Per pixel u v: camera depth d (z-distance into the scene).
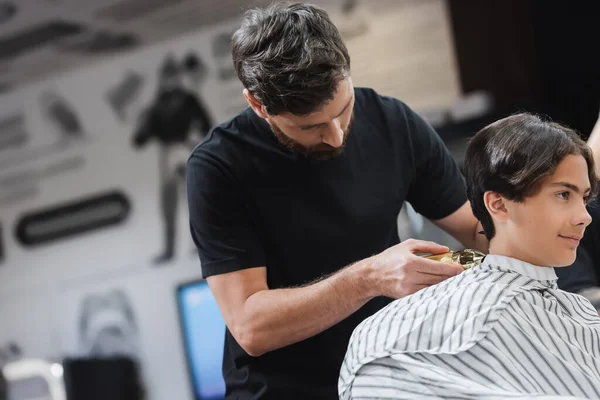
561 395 1.15
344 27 3.92
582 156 1.21
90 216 4.59
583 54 3.58
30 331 4.71
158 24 4.23
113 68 4.52
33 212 4.73
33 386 4.46
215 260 1.62
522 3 3.62
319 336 1.65
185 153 4.39
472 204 1.30
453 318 1.19
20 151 4.74
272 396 1.64
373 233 1.67
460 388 1.12
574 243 1.23
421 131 1.76
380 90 3.86
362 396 1.21
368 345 1.23
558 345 1.18
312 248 1.64
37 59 4.47
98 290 4.58
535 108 3.61
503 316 1.19
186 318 3.80
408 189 1.78
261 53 1.45
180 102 4.38
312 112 1.42
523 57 3.63
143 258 4.48
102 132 4.56
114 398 4.16
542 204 1.21
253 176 1.63
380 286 1.42
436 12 3.75
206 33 4.29
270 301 1.55
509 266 1.25
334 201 1.63
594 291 1.74
